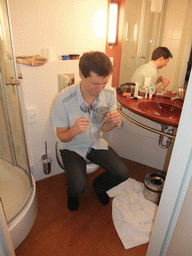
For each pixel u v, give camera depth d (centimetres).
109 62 109
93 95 125
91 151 147
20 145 140
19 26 142
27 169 145
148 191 163
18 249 128
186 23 132
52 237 136
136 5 153
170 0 135
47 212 154
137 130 194
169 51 146
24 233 133
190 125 62
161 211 84
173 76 150
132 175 196
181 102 151
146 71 162
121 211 153
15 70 124
